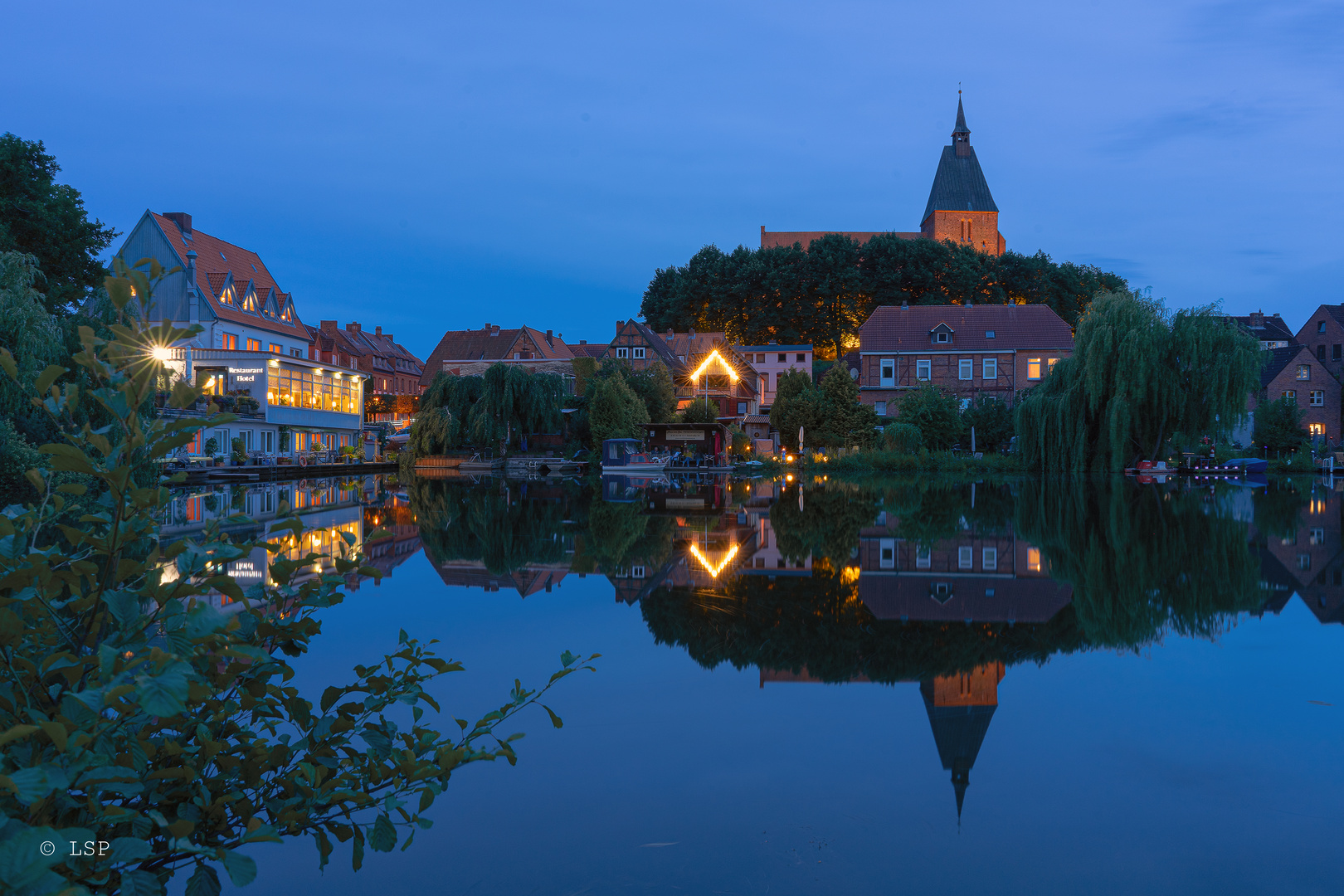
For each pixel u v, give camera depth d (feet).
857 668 17.39
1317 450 164.14
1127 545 38.47
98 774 6.16
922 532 44.80
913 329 205.57
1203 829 10.03
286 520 8.64
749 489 92.32
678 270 300.40
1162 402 117.80
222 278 153.28
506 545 39.11
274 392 132.05
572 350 295.48
